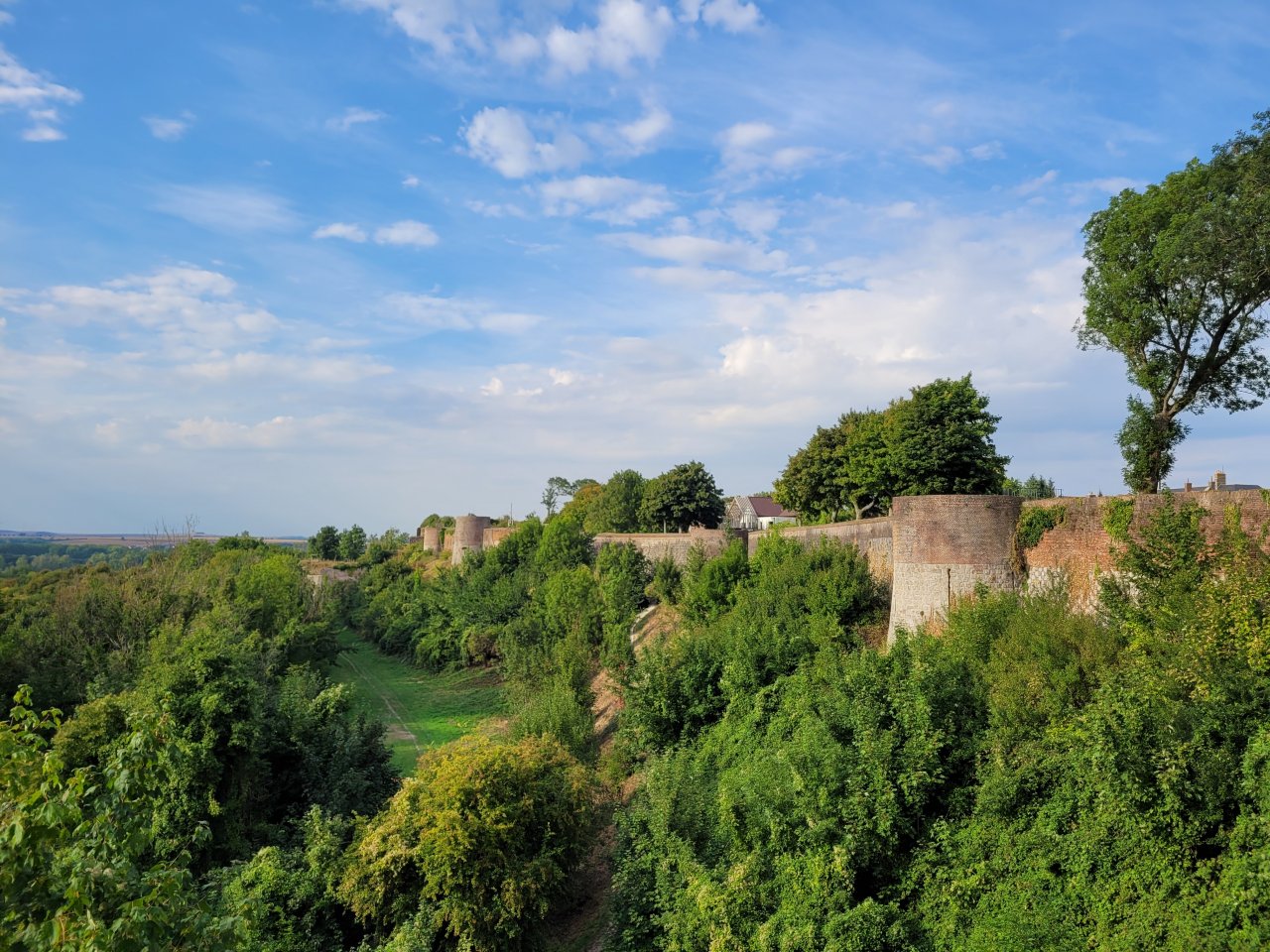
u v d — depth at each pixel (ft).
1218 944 43.93
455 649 219.20
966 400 137.49
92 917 28.66
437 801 75.25
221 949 32.91
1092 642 67.72
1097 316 101.24
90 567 288.30
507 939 72.74
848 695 73.05
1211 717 52.42
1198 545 70.90
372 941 76.54
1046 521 90.84
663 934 65.36
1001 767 61.41
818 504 192.85
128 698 92.17
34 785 31.89
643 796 84.64
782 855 63.93
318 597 225.97
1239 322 93.45
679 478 258.16
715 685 102.17
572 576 181.27
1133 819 51.13
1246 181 83.35
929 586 95.40
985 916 54.44
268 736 94.94
